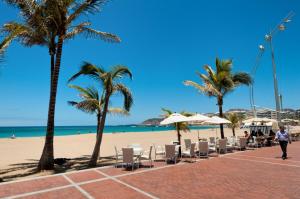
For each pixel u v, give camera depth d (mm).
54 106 12062
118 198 6645
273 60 25625
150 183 8164
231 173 9375
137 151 12312
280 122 24359
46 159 11805
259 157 13375
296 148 17625
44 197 6859
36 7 11297
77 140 37375
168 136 45719
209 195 6734
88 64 13141
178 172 9828
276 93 25266
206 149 13578
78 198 6723
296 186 7387
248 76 20000
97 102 14328
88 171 10297
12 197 6879
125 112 14180
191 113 16641
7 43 10016
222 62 19812
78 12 12023
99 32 12719
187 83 19250
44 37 12961
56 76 12039
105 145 28016
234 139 18438
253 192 6875
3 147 26453
